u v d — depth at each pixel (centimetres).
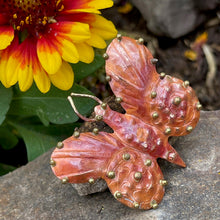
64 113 37
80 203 33
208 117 36
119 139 32
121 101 32
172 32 44
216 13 44
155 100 32
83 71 37
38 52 32
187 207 32
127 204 31
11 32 33
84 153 31
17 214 33
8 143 41
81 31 32
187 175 33
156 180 32
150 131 32
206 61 44
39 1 33
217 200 32
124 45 32
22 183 34
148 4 44
